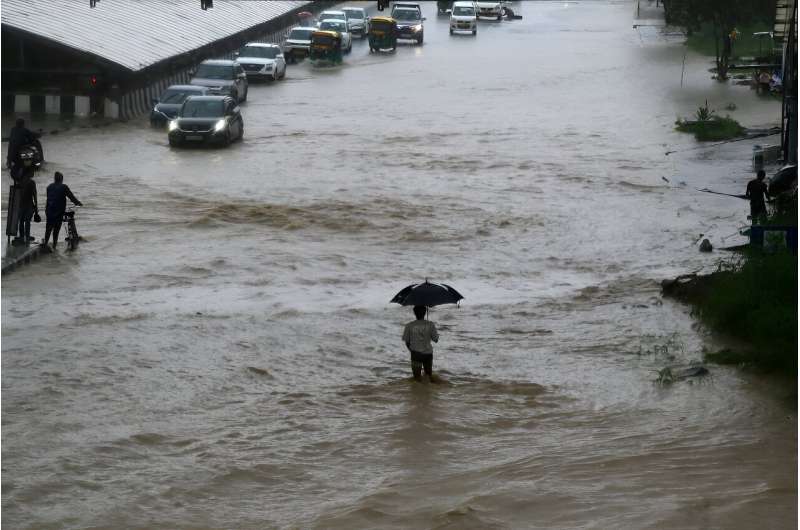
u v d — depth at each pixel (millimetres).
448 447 26719
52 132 94625
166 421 28641
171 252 54562
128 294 46125
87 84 106250
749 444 25844
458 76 139625
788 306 37938
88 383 31906
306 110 112562
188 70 128125
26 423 27953
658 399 31578
